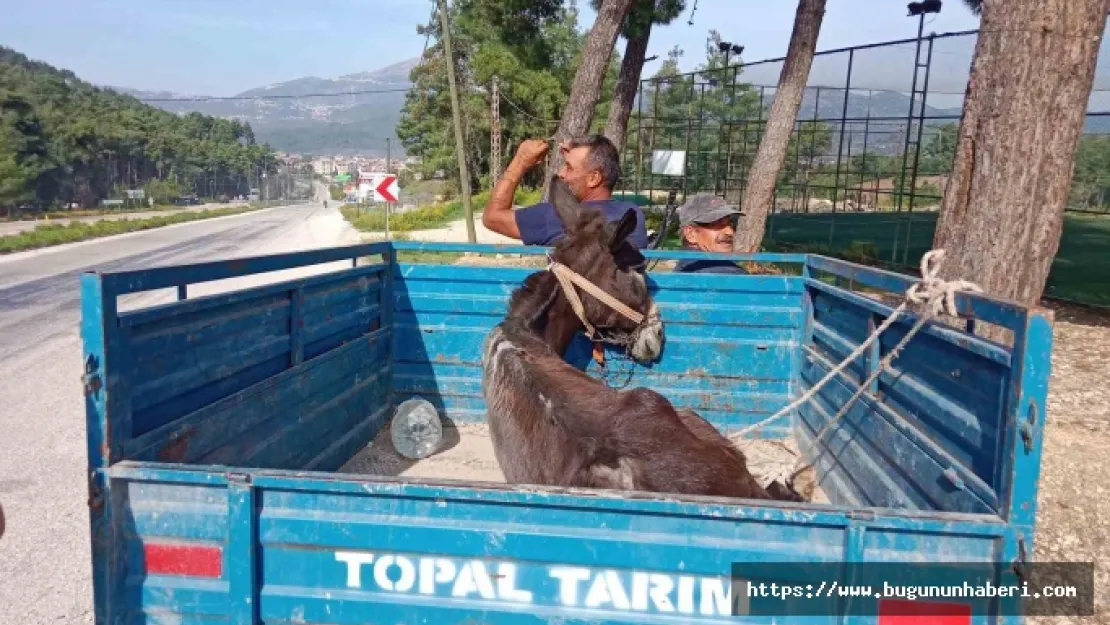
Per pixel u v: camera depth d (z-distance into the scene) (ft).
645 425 8.91
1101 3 18.69
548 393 9.79
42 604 13.50
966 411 8.38
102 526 7.18
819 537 6.64
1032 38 18.76
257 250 110.01
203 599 7.18
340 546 6.97
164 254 106.93
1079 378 27.07
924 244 64.95
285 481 6.91
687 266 18.06
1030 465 6.66
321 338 13.84
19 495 18.65
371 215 154.20
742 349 16.92
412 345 17.56
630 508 6.63
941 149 90.63
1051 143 19.01
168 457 8.75
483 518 6.82
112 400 7.57
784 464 14.97
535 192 149.48
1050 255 19.66
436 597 6.90
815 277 16.62
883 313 11.43
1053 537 15.46
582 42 171.42
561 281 13.03
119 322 7.79
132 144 442.50
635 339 13.78
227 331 10.36
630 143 138.82
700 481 8.22
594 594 6.75
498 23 75.46
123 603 7.23
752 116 113.09
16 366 34.27
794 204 95.30
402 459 15.34
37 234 133.28
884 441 10.98
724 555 6.61
